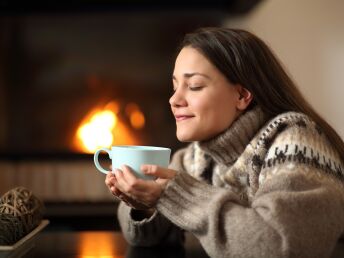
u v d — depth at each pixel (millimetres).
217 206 676
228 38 816
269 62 852
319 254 653
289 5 2404
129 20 2270
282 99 853
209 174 951
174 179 707
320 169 728
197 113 803
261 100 840
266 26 2381
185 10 2256
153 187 696
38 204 811
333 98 2418
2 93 2285
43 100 2295
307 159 728
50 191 2225
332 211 674
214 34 817
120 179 697
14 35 2266
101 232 956
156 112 2299
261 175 766
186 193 704
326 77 2414
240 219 662
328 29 2404
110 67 2289
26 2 2146
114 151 727
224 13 2287
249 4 2066
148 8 2225
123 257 773
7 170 2227
